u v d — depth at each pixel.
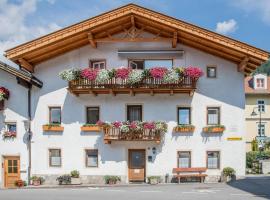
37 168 23.27
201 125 22.86
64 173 23.14
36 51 22.27
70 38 22.22
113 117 23.17
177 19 21.56
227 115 22.83
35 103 23.50
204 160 22.72
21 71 22.23
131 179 23.06
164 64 23.23
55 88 23.50
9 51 22.00
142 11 21.66
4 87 23.53
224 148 22.70
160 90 22.19
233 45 21.38
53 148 23.27
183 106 22.97
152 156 22.86
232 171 22.48
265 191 17.86
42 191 19.33
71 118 23.33
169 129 22.94
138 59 23.30
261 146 41.00
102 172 22.98
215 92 22.92
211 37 21.47
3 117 23.50
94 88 22.22
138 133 22.30
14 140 23.41
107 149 23.06
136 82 21.97
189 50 23.09
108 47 23.38
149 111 23.05
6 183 23.34
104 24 21.98
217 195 16.72
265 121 49.16
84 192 18.56
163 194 17.28
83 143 23.17
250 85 50.81
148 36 23.34
